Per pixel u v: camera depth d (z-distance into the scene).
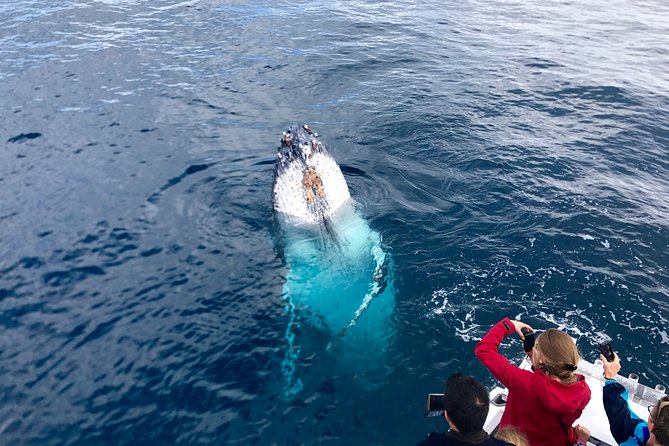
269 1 29.09
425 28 26.59
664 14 31.19
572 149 15.99
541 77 21.19
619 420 5.86
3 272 11.12
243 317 10.20
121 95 18.53
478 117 17.75
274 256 11.57
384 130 16.80
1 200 13.25
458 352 9.43
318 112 17.98
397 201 13.43
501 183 14.20
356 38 24.64
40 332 9.83
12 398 8.67
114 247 11.87
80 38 23.05
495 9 30.66
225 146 15.81
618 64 22.94
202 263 11.47
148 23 25.09
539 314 10.16
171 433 8.21
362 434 8.22
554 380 5.67
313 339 9.75
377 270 11.12
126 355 9.44
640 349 9.47
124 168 14.63
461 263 11.43
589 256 11.67
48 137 15.94
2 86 18.78
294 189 12.01
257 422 8.38
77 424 8.31
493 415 7.32
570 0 33.28
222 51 22.39
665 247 12.01
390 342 9.62
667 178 14.80
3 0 27.61
